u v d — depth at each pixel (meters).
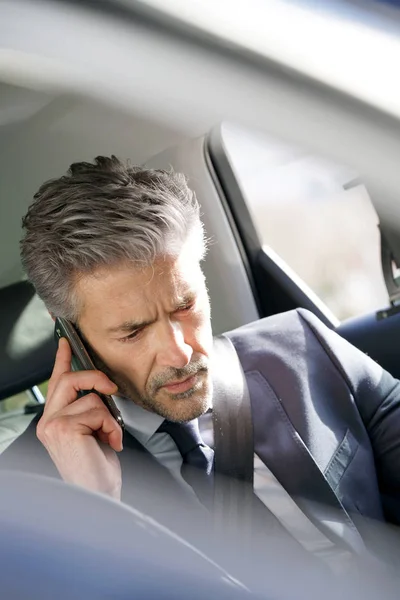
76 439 1.42
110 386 1.45
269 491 1.61
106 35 1.27
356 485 1.65
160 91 1.35
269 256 2.40
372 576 1.32
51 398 1.47
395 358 2.18
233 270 2.39
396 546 1.63
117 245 1.35
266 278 2.45
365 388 1.76
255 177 2.19
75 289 1.40
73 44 1.31
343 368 1.75
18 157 1.86
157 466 1.47
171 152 2.08
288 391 1.68
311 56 1.14
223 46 1.17
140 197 1.36
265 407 1.65
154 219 1.36
